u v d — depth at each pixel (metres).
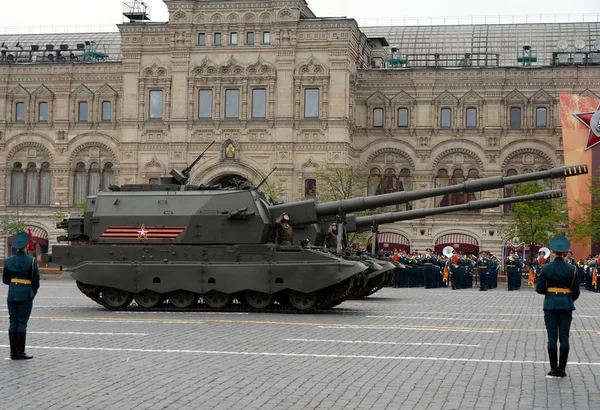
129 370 19.58
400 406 15.98
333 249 38.06
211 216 36.28
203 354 22.19
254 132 84.00
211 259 35.66
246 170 84.06
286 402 16.27
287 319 31.88
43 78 89.62
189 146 84.94
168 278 35.31
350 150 85.50
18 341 21.03
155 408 15.67
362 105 87.88
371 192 87.12
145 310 35.75
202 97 85.06
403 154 87.19
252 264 34.84
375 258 45.97
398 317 33.00
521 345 24.27
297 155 83.56
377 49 95.25
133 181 85.81
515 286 59.69
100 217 37.12
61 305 38.34
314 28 83.00
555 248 19.17
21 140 89.88
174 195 37.09
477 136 86.19
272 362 20.92
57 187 89.06
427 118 86.94
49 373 19.11
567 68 85.06
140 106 85.69
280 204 37.62
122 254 36.34
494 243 85.19
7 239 89.50
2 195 89.81
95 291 36.19
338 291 34.91
